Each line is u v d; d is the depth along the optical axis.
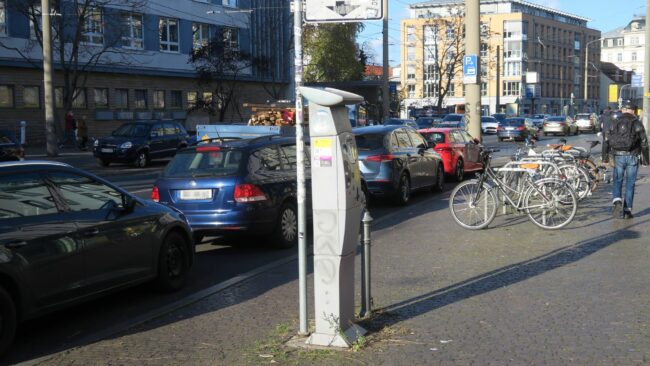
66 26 33.16
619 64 152.88
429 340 5.34
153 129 25.47
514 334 5.46
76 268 5.98
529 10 106.94
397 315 6.02
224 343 5.46
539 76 105.81
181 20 43.66
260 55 49.56
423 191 16.28
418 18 99.31
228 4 47.75
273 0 51.34
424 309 6.20
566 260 8.16
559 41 111.44
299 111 5.23
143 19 40.72
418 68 90.69
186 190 9.19
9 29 33.41
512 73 102.38
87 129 36.75
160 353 5.29
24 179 5.79
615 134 10.93
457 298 6.57
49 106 27.59
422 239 9.84
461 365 4.80
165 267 7.26
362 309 5.90
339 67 61.06
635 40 150.00
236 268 8.57
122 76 39.84
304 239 5.37
